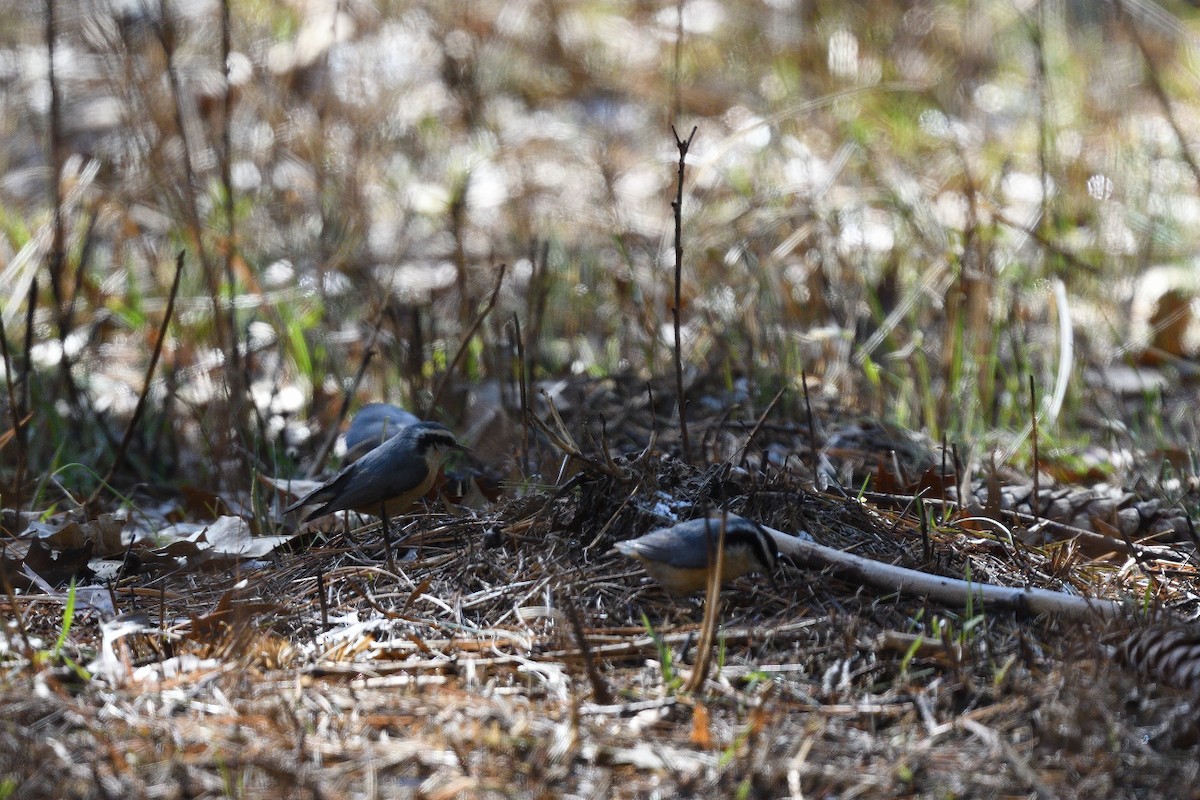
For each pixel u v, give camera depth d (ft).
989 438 38.47
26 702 21.24
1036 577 27.30
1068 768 19.63
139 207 52.24
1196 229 53.47
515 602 25.31
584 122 65.67
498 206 57.06
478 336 43.29
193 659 23.16
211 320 45.65
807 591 25.35
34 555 28.40
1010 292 44.98
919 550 27.84
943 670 22.74
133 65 51.72
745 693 21.84
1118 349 45.06
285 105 58.13
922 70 66.03
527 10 70.95
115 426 40.78
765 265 44.98
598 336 46.29
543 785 19.02
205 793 18.88
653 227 53.21
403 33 67.31
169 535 32.09
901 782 19.26
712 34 69.72
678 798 18.85
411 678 22.50
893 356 41.34
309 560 28.68
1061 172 54.34
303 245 51.21
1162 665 21.81
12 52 65.05
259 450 38.17
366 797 18.74
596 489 27.50
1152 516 31.91
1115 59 67.67
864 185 53.98
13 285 49.90
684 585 24.32
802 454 35.47
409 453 28.30
